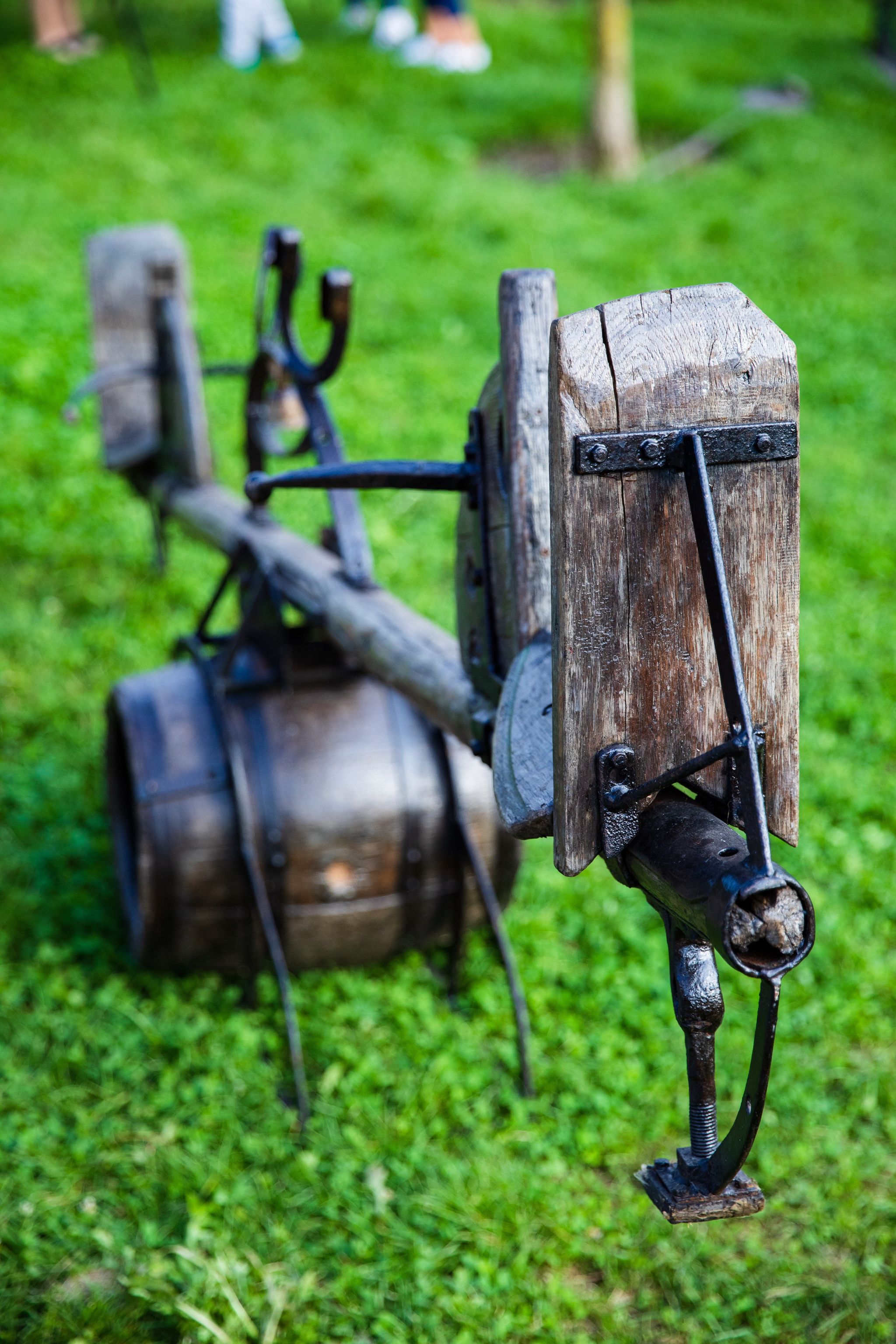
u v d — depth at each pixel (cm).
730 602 244
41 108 1405
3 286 1008
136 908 483
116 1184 405
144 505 795
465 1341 363
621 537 237
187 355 577
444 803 453
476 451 339
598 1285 387
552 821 260
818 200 1364
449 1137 429
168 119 1416
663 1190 241
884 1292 383
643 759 248
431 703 371
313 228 1203
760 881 210
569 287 1103
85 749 605
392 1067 450
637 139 1545
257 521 504
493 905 443
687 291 239
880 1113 444
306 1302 373
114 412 630
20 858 533
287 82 1564
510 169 1438
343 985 481
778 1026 475
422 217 1240
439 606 709
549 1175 414
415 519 807
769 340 239
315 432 448
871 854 564
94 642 675
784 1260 390
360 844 447
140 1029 457
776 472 242
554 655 245
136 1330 360
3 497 780
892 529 835
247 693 460
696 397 236
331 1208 396
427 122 1500
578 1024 470
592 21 1427
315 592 438
